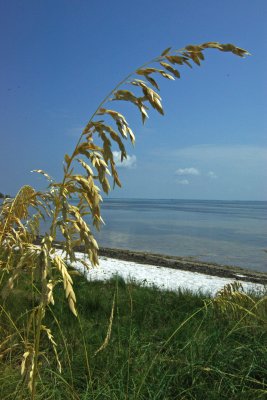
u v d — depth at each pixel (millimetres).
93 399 2916
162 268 19500
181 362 3516
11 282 1644
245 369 3486
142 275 16500
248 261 25391
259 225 65000
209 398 3188
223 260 25469
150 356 3752
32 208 2057
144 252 27484
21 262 1669
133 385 3244
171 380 3355
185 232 47469
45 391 2967
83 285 8586
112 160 1623
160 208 162125
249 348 3752
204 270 20578
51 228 1700
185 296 7848
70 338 4375
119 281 9828
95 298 6785
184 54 1681
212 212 129000
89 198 1714
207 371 3420
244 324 4242
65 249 1694
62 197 1692
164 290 9680
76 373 3625
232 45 1682
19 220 2090
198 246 32938
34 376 1828
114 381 3221
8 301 4363
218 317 4500
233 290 3416
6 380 2873
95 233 43531
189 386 3338
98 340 4316
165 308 6465
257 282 17781
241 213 125438
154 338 4805
